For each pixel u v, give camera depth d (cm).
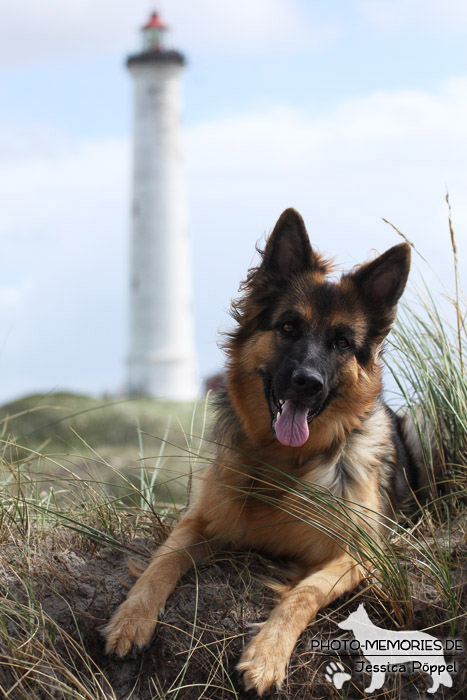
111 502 505
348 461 464
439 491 550
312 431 461
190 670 397
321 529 421
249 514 457
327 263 505
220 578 438
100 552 470
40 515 489
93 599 426
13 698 371
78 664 401
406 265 475
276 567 451
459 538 470
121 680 399
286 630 384
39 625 400
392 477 517
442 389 547
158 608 408
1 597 408
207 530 461
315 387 433
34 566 438
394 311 483
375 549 418
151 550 478
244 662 372
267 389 463
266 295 480
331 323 463
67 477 527
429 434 558
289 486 452
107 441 1237
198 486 504
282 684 380
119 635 392
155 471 559
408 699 395
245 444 473
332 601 414
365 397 479
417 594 422
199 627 405
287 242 488
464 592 418
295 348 453
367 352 481
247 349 477
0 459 494
